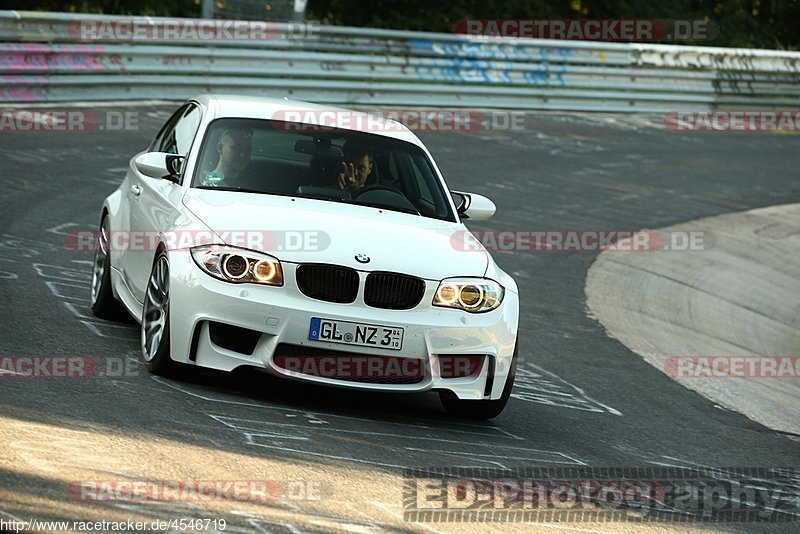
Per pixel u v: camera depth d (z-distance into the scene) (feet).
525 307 113.19
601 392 85.61
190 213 65.98
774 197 202.80
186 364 62.95
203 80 197.36
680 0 370.32
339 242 64.44
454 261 66.74
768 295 145.18
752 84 284.00
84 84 180.65
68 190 126.52
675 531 51.80
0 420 51.13
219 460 50.65
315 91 213.87
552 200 169.48
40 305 79.10
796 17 410.93
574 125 240.94
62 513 40.86
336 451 55.67
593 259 142.00
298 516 44.78
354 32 218.18
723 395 93.97
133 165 81.87
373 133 77.92
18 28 171.83
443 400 69.97
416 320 63.57
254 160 72.33
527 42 244.83
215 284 61.93
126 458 48.67
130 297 72.43
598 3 351.46
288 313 61.57
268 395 65.62
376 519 46.11
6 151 142.00
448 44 232.94
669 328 118.32
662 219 171.94
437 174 77.56
